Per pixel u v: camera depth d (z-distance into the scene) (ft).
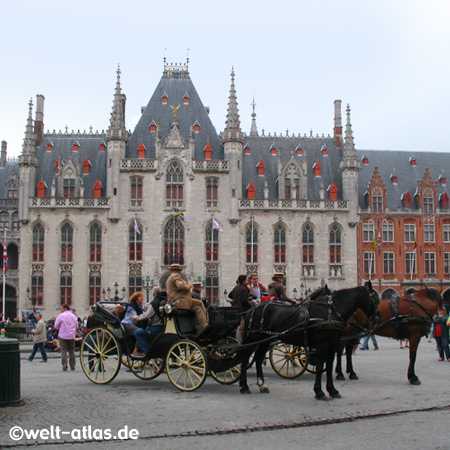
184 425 45.60
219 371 62.90
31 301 227.40
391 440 41.70
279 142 262.06
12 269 259.60
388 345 138.21
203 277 232.12
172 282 64.54
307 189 247.70
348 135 247.09
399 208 252.21
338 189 250.98
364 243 248.93
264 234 237.45
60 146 252.01
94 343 70.64
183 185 235.40
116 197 231.50
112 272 229.66
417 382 67.21
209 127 250.16
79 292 229.04
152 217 232.73
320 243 239.30
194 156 240.32
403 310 69.31
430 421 47.62
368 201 250.98
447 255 252.83
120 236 231.50
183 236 233.96
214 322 63.72
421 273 249.55
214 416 48.78
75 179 238.07
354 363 91.61
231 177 236.84
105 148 250.98
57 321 86.22
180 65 264.31
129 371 79.97
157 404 54.24
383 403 54.60
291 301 66.49
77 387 65.92
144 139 243.81
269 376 76.48
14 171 273.75
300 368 83.51
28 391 62.64
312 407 52.49
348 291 59.36
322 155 260.62
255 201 237.86
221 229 227.81
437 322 95.76
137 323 68.59
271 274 235.81
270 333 59.00
